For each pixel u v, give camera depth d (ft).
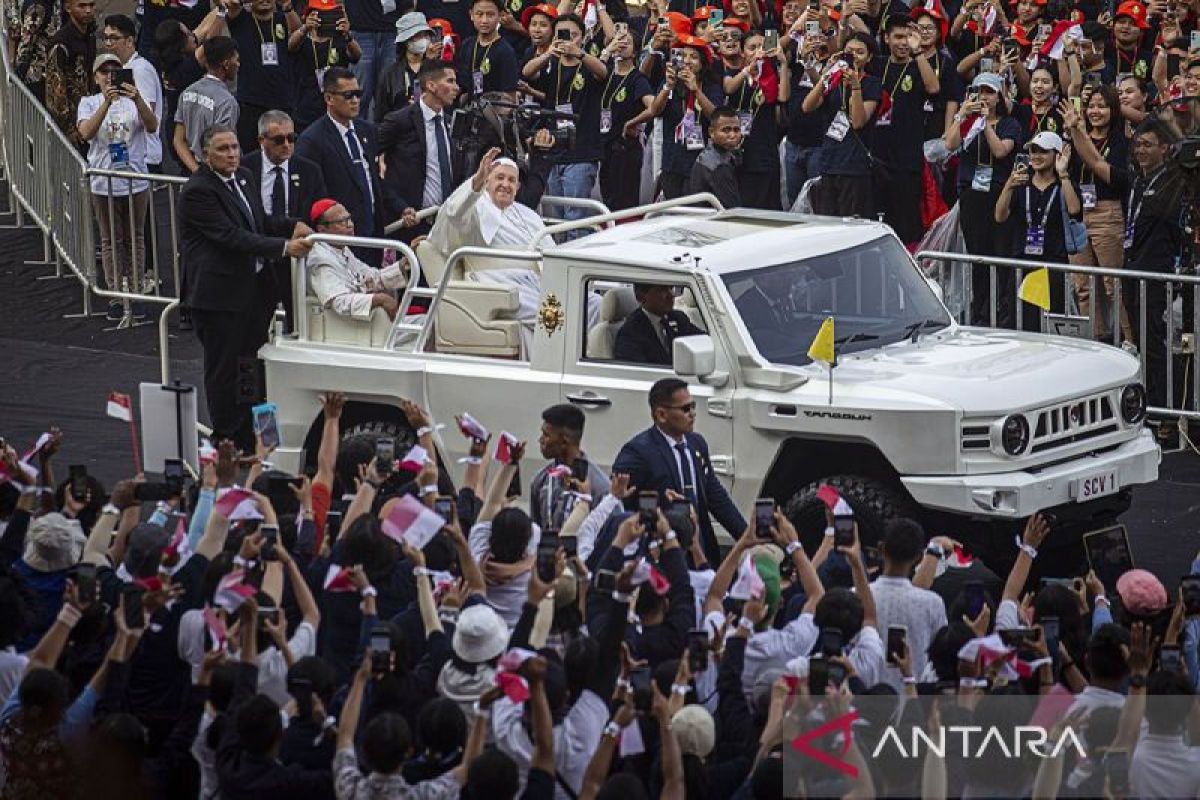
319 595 101.45
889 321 132.05
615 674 88.74
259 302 144.87
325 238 138.72
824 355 119.44
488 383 130.31
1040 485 118.52
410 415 109.29
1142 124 159.63
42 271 200.13
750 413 122.31
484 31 195.00
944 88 188.03
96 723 86.53
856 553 94.38
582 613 95.45
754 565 94.73
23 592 99.35
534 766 80.84
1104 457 123.95
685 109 191.01
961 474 118.11
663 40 197.47
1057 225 164.66
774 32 191.93
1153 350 156.87
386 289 142.61
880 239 134.41
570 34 194.18
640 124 193.98
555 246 130.82
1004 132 170.60
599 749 80.33
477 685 86.43
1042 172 164.86
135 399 167.12
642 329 126.82
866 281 132.05
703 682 91.25
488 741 84.53
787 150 192.75
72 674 95.96
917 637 98.84
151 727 95.45
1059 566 127.54
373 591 90.74
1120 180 165.17
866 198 184.96
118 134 188.24
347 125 157.17
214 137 142.10
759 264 127.03
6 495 108.99
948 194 191.21
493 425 130.52
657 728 85.40
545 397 128.57
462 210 140.36
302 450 138.00
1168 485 147.02
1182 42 200.23
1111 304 162.30
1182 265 158.92
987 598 100.73
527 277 137.59
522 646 88.38
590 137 195.00
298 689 84.69
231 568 94.38
